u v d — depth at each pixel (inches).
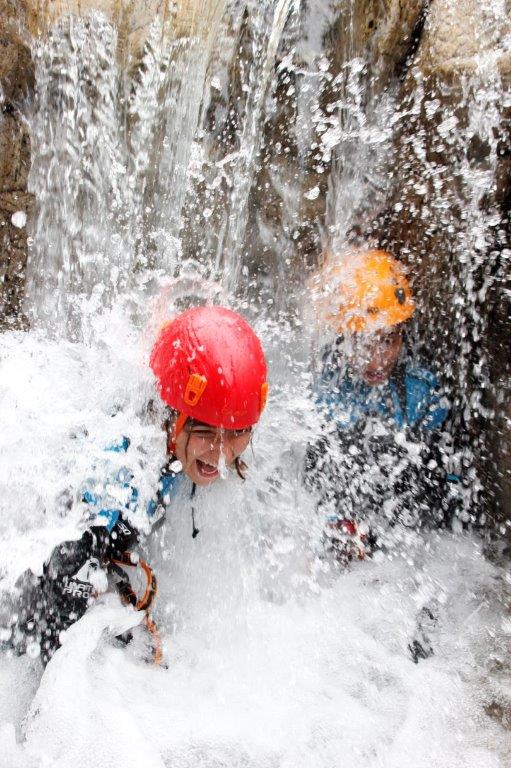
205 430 92.7
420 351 126.6
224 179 129.8
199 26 119.8
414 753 83.7
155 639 92.6
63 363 113.9
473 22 111.0
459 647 101.8
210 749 82.0
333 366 126.9
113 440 95.4
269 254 135.5
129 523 92.0
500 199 113.5
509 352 115.1
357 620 106.3
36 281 123.3
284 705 89.8
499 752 84.6
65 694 82.3
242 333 94.8
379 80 121.2
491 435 120.0
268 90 125.2
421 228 122.8
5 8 107.1
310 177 129.3
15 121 113.0
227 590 104.9
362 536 119.3
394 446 125.9
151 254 130.9
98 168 122.7
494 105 109.2
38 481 93.2
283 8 119.6
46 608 89.6
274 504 117.0
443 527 127.3
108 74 117.9
